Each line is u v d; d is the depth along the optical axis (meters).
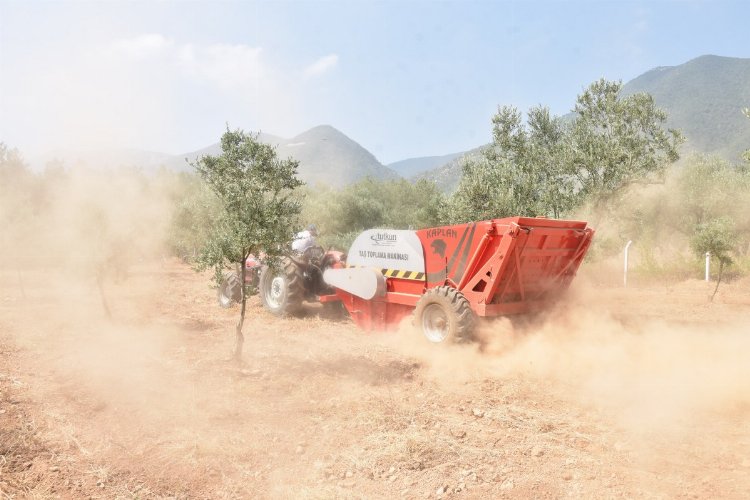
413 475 3.81
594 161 9.13
